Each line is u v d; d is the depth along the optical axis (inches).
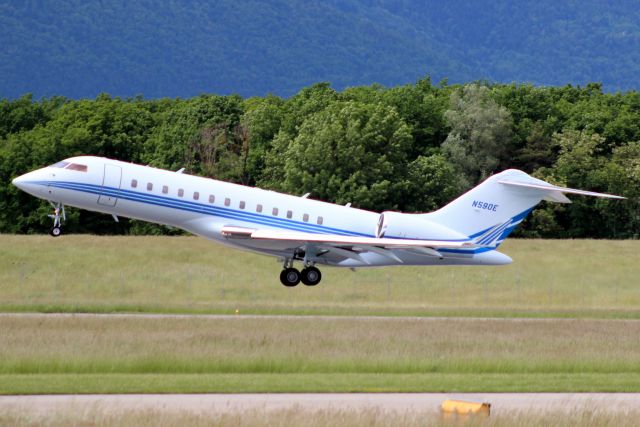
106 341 3944.4
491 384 3316.9
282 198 5787.4
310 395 3048.7
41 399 2869.1
